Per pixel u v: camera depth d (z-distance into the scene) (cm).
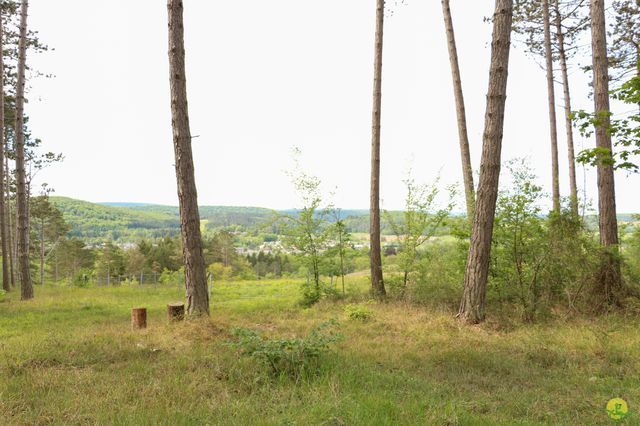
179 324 869
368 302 1270
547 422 423
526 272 1027
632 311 932
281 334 844
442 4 1478
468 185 1402
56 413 425
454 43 1450
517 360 645
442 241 1353
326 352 649
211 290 2170
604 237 1034
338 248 1471
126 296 1888
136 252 5288
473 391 517
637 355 641
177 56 969
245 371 564
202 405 447
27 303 1498
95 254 5681
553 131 1673
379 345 750
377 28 1410
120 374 566
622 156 848
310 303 1424
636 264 1137
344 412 418
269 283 2948
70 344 714
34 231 4456
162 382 521
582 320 907
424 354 682
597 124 866
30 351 665
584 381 552
